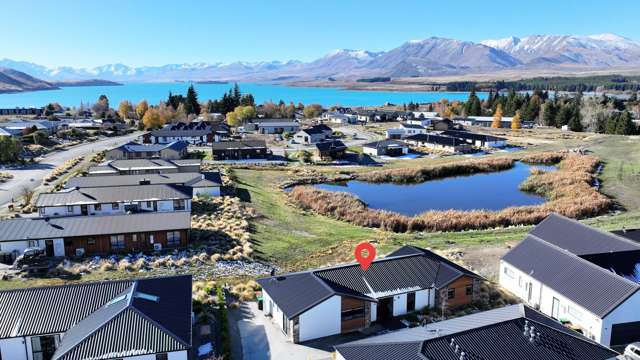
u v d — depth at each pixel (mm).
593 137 156000
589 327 34406
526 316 30031
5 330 30109
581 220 66625
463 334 27484
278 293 36812
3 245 49469
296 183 96250
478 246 54719
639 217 66312
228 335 33312
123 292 33375
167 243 53719
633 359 31656
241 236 58500
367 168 110875
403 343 27156
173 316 30938
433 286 38750
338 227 66562
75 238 51094
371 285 37812
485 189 92625
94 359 26703
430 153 135500
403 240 58531
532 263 41219
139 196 68000
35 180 87438
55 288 33438
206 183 79312
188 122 180625
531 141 154125
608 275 36156
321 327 34750
